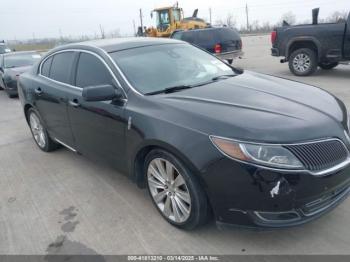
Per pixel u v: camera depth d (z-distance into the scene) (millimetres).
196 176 2879
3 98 11578
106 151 3912
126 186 4219
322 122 2852
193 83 3803
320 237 3012
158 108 3201
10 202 4090
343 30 9422
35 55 13102
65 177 4617
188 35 13539
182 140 2869
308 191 2609
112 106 3588
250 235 3111
